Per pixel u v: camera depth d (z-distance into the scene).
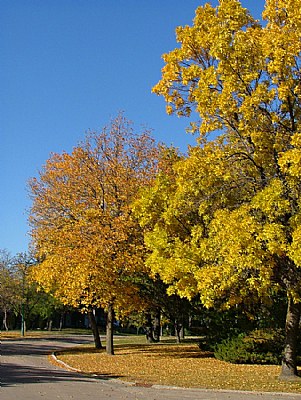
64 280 22.53
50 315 56.12
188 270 14.47
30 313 54.78
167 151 24.20
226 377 16.19
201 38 15.17
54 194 26.45
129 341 38.06
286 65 13.71
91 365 20.36
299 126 14.29
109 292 22.05
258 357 19.91
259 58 14.30
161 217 15.93
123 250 21.98
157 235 15.90
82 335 51.19
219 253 13.63
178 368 18.91
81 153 25.31
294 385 14.19
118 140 25.30
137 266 21.67
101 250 21.70
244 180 14.64
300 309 15.58
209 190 14.73
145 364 20.34
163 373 17.58
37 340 40.78
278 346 19.97
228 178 14.42
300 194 13.20
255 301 17.16
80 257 21.91
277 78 14.23
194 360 21.48
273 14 14.65
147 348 28.12
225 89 14.08
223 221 13.35
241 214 13.20
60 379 15.87
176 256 14.88
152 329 36.88
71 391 13.03
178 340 34.66
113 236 21.88
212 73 14.50
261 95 13.83
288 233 13.07
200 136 15.67
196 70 15.24
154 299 25.73
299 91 14.06
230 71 14.27
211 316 23.23
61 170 26.23
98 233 22.48
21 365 20.69
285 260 13.63
